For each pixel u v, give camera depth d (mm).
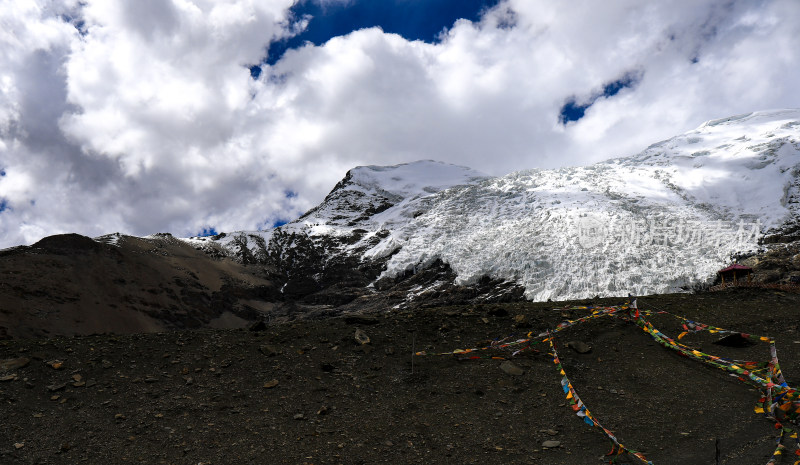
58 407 7875
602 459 6441
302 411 7910
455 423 7527
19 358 9375
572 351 10250
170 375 9109
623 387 8688
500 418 7672
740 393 8297
